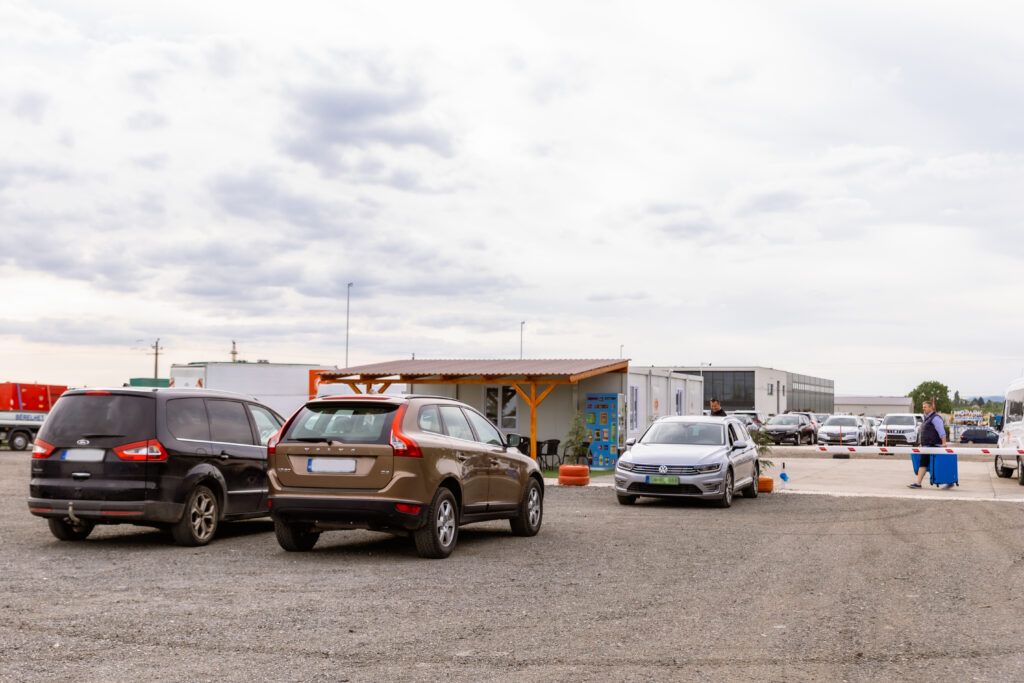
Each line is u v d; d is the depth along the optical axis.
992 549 11.05
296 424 10.02
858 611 7.38
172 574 8.85
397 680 5.31
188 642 6.16
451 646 6.11
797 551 10.80
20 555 10.04
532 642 6.25
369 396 10.10
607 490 19.70
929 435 20.59
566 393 27.86
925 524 13.69
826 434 41.72
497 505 11.27
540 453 26.75
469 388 28.69
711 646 6.17
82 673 5.38
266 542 11.24
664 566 9.60
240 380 36.38
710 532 12.59
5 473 23.30
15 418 37.62
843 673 5.53
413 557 10.11
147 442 10.34
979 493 19.44
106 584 8.29
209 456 11.03
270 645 6.10
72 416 10.52
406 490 9.58
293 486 9.78
